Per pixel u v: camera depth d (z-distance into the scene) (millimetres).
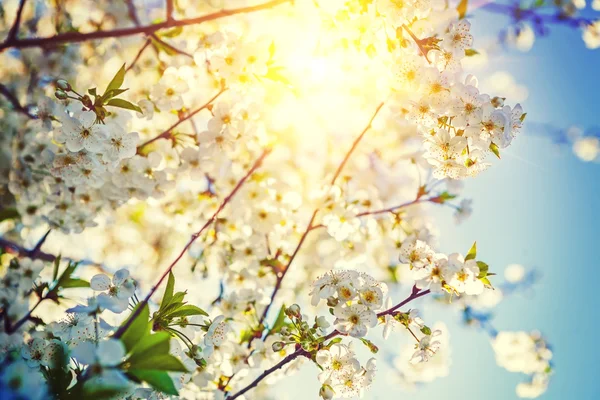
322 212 4008
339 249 4793
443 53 2850
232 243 4215
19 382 1800
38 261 3359
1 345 2496
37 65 4539
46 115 3148
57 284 2699
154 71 4676
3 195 3820
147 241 5281
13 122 3885
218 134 3504
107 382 1587
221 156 4082
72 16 4715
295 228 4348
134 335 1660
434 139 2793
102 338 2359
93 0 4738
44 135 3549
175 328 2629
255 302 4027
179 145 3641
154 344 1646
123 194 3568
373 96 4730
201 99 3945
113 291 2635
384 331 2660
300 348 2729
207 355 2754
